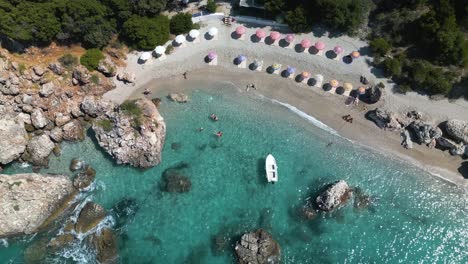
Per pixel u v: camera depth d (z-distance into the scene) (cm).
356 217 5544
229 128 6181
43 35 6175
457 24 6103
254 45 6531
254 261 5197
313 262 5316
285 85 6300
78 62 6362
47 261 5375
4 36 6269
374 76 6175
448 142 5678
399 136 5900
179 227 5594
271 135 6097
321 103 6159
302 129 6084
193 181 5856
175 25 6562
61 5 6091
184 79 6488
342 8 6128
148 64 6550
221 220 5606
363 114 6047
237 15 6712
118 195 5831
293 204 5656
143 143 5856
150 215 5675
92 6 6184
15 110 6162
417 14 6259
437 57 6044
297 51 6425
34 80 6178
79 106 6238
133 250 5472
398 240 5406
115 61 6556
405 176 5722
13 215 5469
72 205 5781
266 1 6391
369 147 5900
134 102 6078
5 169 6059
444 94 5959
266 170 5778
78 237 5506
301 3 6400
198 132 6184
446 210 5522
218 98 6356
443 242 5362
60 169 6025
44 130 6200
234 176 5875
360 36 6394
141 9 6391
